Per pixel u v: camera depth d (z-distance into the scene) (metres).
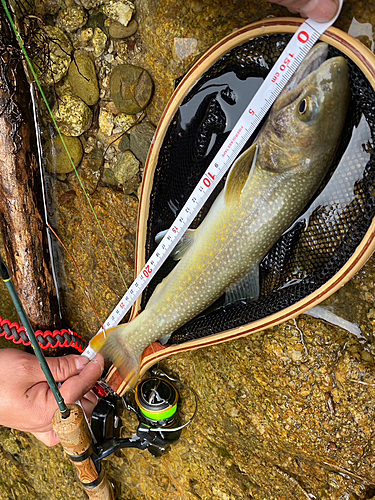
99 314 0.42
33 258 0.40
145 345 0.34
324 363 0.32
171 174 0.32
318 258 0.29
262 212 0.29
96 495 0.38
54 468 0.48
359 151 0.26
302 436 0.34
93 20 0.36
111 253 0.40
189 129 0.31
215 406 0.38
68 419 0.32
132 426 0.43
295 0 0.24
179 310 0.32
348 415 0.32
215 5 0.30
